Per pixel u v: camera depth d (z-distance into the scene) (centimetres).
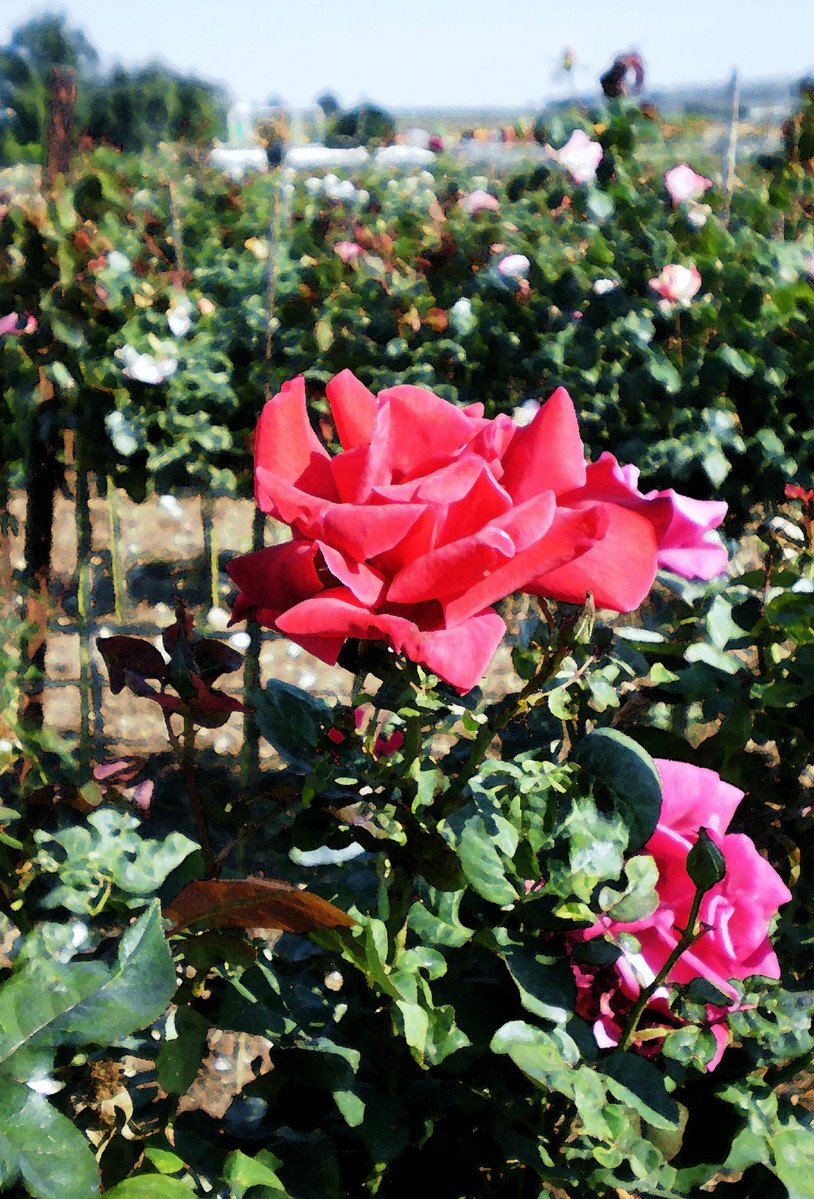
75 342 315
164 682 102
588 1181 98
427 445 89
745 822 152
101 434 328
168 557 585
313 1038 104
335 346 345
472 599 81
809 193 404
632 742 99
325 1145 103
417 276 371
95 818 117
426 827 98
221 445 333
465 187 489
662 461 309
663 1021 101
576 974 101
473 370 344
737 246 345
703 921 95
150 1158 93
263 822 110
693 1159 102
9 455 331
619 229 359
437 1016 95
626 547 86
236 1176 92
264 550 88
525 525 80
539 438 87
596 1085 89
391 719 123
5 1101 72
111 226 365
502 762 98
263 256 376
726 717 155
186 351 332
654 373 316
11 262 316
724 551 94
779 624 157
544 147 391
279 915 88
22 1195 73
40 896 131
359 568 82
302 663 504
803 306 321
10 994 77
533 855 97
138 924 81
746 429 319
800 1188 99
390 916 102
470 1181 111
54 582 538
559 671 104
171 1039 106
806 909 152
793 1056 99
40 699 321
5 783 289
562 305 339
